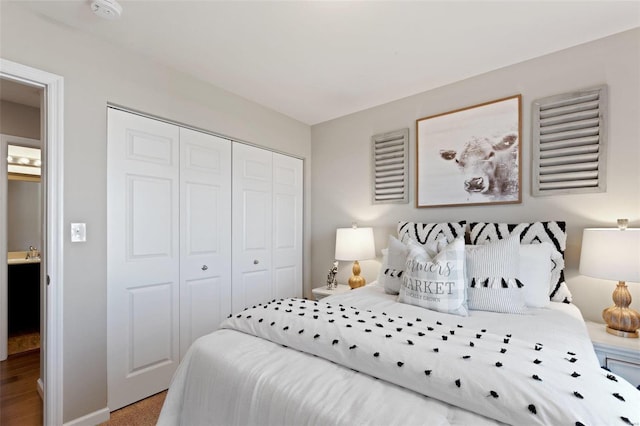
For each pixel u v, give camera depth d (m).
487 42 2.02
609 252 1.67
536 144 2.20
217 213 2.66
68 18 1.77
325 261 3.48
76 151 1.83
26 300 3.48
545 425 0.71
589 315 1.98
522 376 0.84
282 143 3.26
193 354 1.31
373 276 3.07
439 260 1.80
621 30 1.90
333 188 3.42
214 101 2.62
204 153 2.58
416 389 0.91
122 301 2.05
